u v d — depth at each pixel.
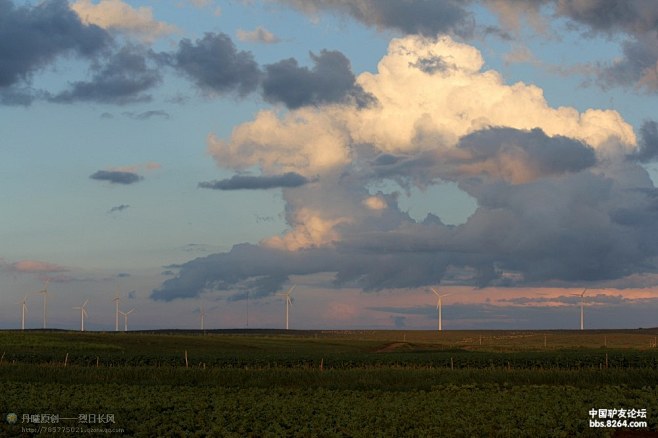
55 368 60.22
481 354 88.69
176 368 62.00
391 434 34.81
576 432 35.00
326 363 76.50
